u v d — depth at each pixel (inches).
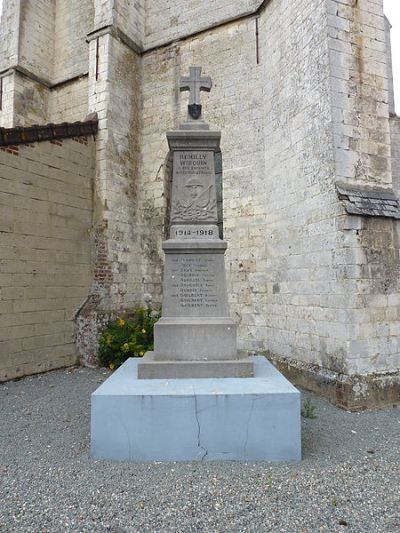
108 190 347.9
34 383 257.9
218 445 136.9
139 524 100.8
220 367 162.7
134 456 136.6
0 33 442.6
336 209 234.1
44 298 289.1
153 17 408.5
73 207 320.8
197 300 177.3
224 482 121.3
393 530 99.7
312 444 158.1
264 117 331.0
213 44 370.3
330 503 111.6
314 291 256.1
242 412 137.6
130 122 383.9
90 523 101.3
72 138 324.8
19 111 426.6
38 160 291.0
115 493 114.9
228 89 357.4
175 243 178.7
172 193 186.4
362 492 118.3
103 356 307.4
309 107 262.7
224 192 351.6
